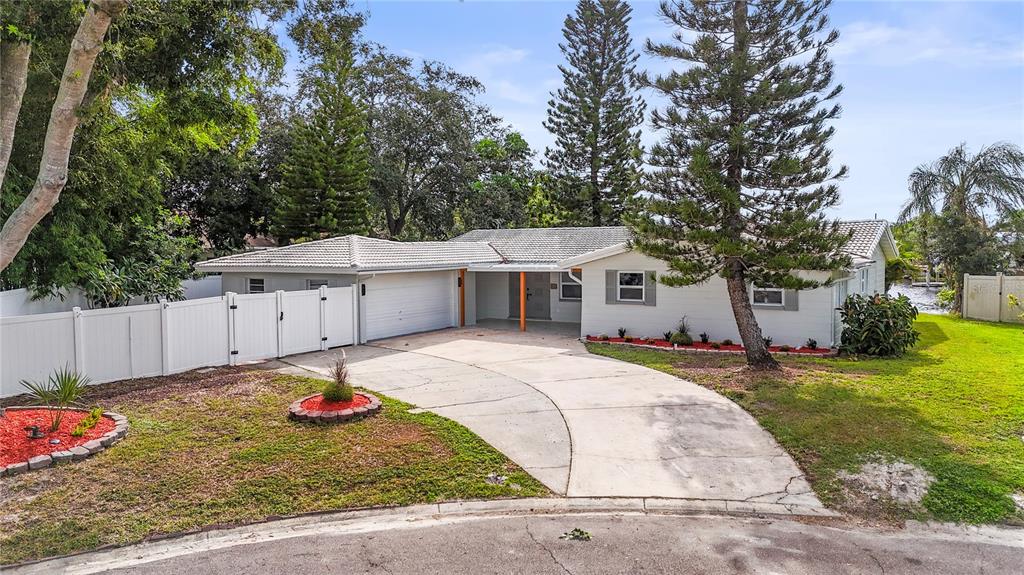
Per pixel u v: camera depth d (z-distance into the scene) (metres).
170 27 9.14
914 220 22.94
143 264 16.00
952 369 11.38
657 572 4.62
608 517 5.65
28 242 11.94
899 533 5.30
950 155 21.59
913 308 13.97
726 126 11.31
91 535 5.11
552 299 21.30
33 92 10.57
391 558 4.84
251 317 12.97
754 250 11.34
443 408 9.05
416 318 18.09
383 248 18.06
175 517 5.46
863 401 9.09
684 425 8.26
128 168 14.15
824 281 12.42
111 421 7.83
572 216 37.38
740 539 5.19
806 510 5.77
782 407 8.93
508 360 13.27
